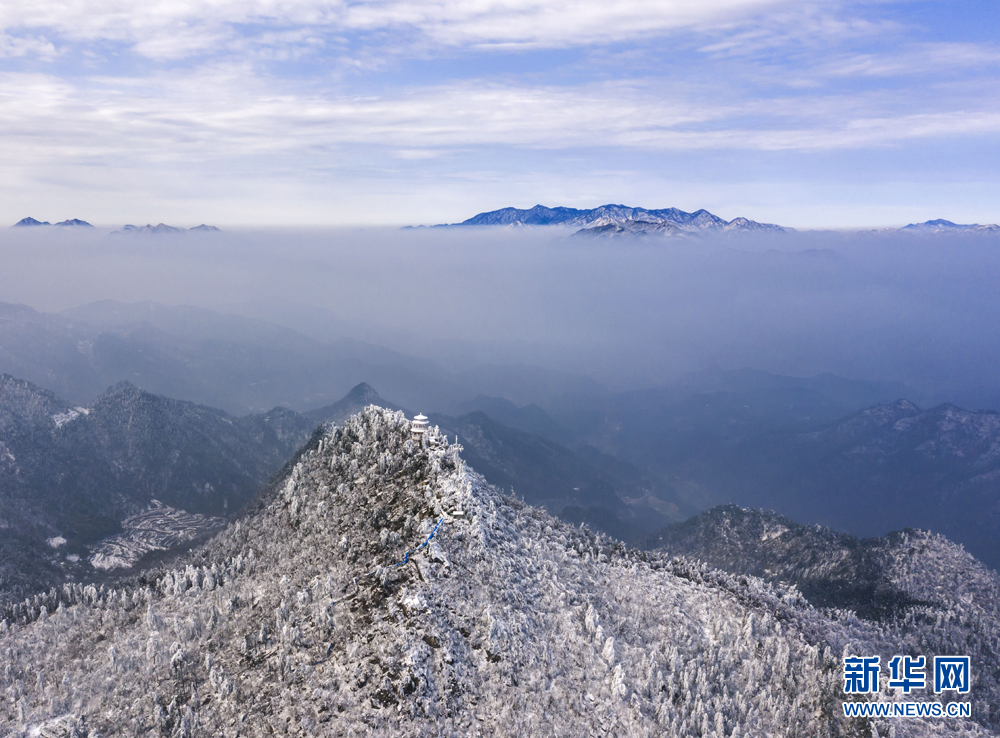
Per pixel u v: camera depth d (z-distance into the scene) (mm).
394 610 99125
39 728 92312
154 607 116938
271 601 109500
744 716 99375
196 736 87625
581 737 89438
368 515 119875
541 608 107562
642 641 109562
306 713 88125
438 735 85375
